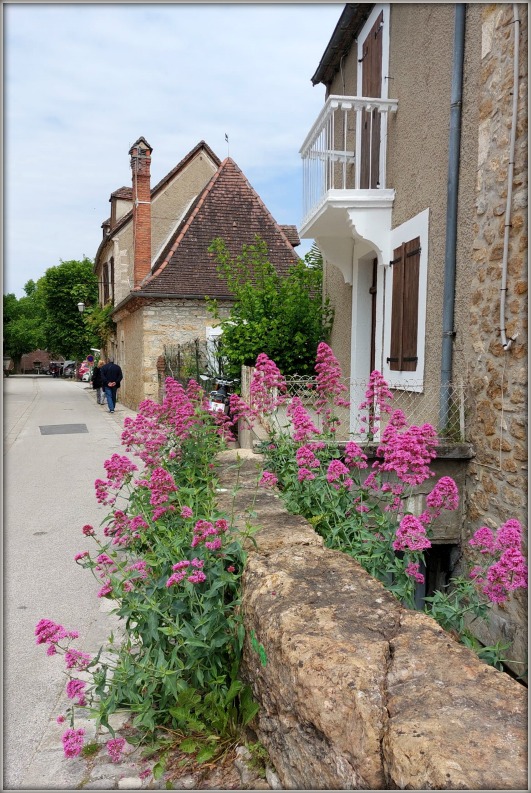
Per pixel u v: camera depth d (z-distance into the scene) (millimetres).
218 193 18094
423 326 5938
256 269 11570
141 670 2689
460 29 5078
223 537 2922
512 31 4359
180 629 2584
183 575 2596
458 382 5211
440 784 1498
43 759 2717
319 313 10039
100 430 14719
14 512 7117
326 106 6883
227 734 2699
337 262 8695
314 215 7445
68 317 48781
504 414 4527
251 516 3416
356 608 2477
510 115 4410
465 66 5105
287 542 3303
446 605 2951
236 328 9914
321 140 7629
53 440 13016
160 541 3131
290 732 2199
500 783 1466
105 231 27391
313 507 4078
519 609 4094
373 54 7582
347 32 8453
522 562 2672
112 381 18922
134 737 2791
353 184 8531
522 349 4301
